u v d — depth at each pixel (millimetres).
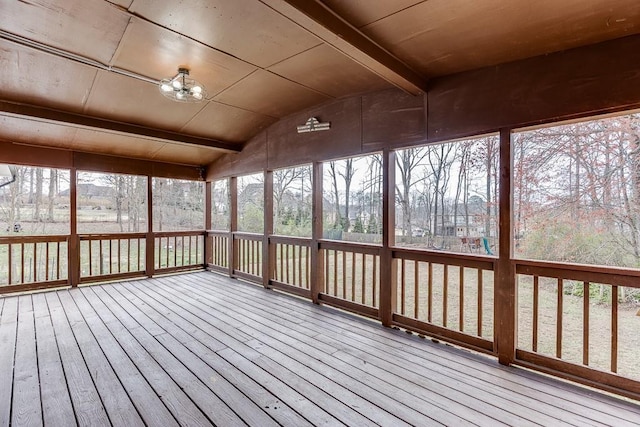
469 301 5289
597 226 4434
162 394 2219
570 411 2029
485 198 6250
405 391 2264
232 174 6113
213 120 4844
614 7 1999
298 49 2914
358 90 3785
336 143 4176
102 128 4391
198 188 9703
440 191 6875
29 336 3227
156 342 3109
